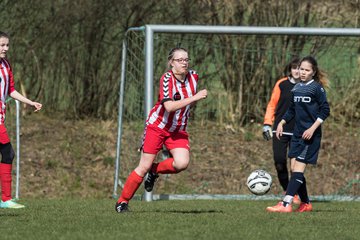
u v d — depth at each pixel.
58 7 45.62
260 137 44.03
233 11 45.69
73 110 47.03
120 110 37.81
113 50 46.19
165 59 44.97
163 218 22.78
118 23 45.94
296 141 25.94
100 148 43.47
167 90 22.69
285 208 26.16
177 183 40.00
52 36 46.00
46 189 38.69
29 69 46.47
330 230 20.81
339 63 45.06
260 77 44.91
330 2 46.16
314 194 39.50
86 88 46.72
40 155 41.91
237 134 44.00
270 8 45.69
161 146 23.50
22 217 23.22
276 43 44.91
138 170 23.97
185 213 24.94
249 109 44.72
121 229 20.16
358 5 46.06
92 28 45.91
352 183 40.28
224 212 25.73
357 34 35.59
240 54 44.91
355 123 44.69
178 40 45.19
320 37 45.06
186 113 23.06
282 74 44.94
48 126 45.53
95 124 46.19
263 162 42.03
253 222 22.12
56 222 21.78
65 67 46.56
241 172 41.16
